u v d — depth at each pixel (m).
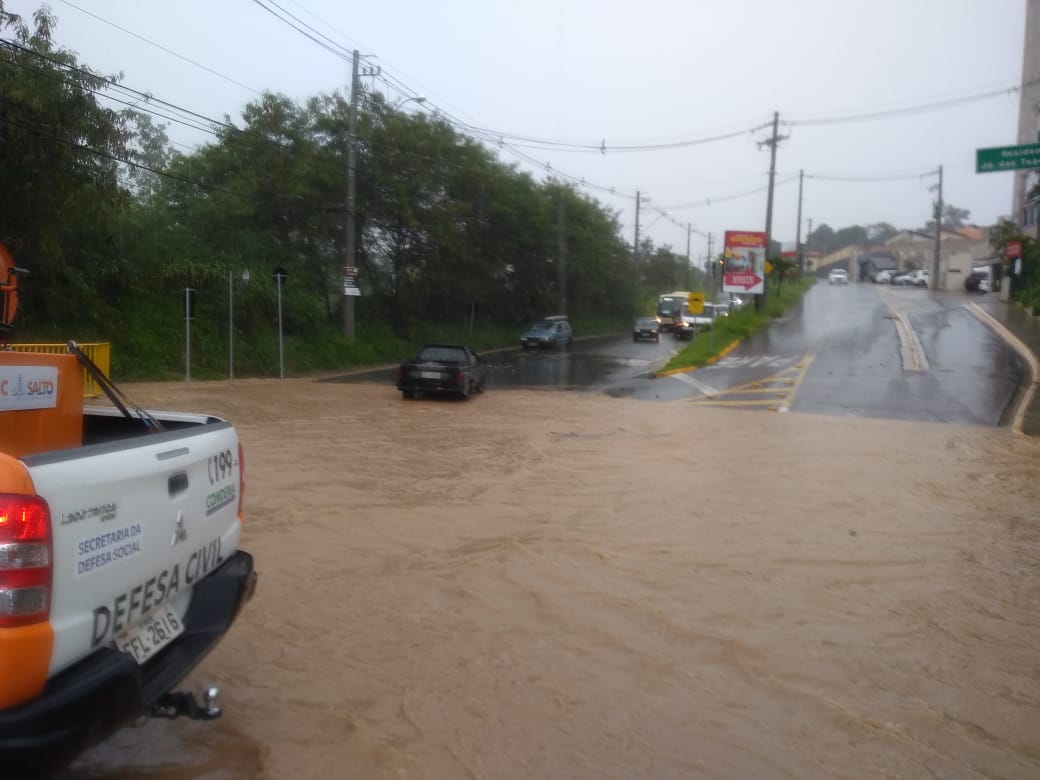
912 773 4.28
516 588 7.06
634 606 6.70
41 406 4.47
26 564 3.02
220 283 29.92
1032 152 15.12
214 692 4.12
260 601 6.55
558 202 55.16
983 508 10.85
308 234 35.66
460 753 4.35
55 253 22.20
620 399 24.30
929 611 6.80
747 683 5.31
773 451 15.13
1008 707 5.08
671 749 4.46
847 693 5.21
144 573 3.72
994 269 62.03
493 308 50.88
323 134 37.16
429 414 19.83
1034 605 7.02
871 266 108.81
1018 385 26.47
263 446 14.15
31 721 2.97
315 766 4.19
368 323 40.06
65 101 20.16
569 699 5.01
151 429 4.95
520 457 13.89
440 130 41.31
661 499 10.84
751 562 8.05
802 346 37.50
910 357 33.16
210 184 32.97
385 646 5.75
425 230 40.72
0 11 19.58
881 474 13.11
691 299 36.41
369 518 9.35
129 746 4.32
